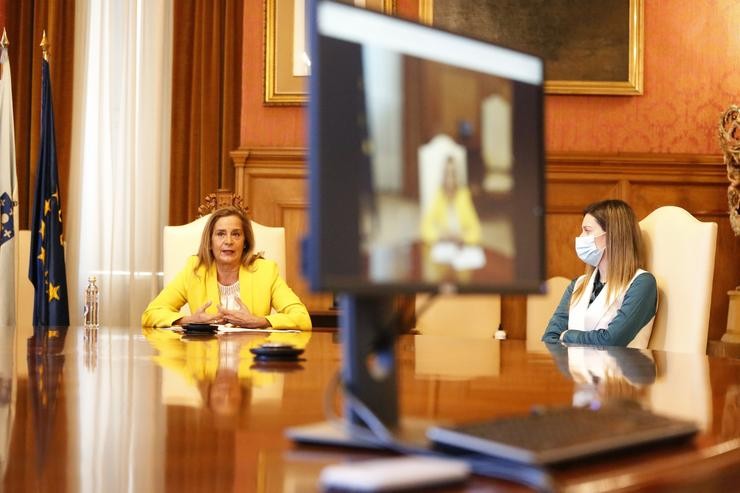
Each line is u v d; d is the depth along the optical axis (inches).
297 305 154.1
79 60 246.5
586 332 140.7
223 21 246.4
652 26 211.9
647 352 108.6
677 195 207.9
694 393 66.5
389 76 41.5
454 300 203.2
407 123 41.9
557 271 208.1
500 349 110.5
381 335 43.8
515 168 46.4
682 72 211.8
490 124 45.5
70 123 244.8
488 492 34.5
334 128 39.1
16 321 210.4
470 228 44.1
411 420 46.3
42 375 76.4
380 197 40.6
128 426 51.3
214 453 43.7
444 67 43.8
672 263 141.6
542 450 37.1
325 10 39.3
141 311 246.1
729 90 211.3
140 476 39.2
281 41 215.9
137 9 247.6
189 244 171.5
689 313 136.6
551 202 208.4
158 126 246.7
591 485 35.8
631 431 42.2
